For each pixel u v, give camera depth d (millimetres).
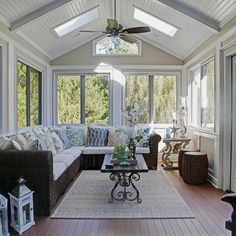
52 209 3783
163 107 7656
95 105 7637
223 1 4059
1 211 2936
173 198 4250
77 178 5457
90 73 7586
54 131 6266
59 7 4953
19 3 4367
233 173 4590
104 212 3680
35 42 6055
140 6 5805
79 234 3027
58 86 7629
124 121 7508
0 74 4480
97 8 6176
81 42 7508
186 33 5934
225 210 3748
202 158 5066
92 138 6691
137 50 7590
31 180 3576
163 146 7473
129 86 7621
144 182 5184
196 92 6922
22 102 5641
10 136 4652
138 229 3150
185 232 3066
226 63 4703
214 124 5090
